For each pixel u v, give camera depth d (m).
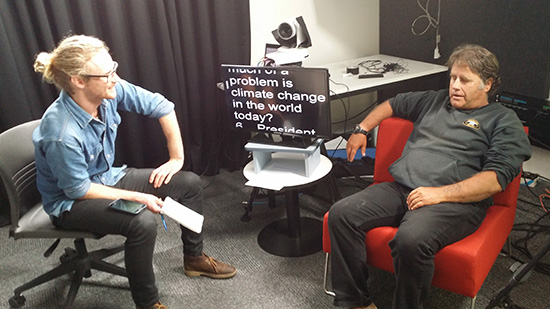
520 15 2.62
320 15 3.38
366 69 3.12
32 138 1.95
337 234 1.90
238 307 2.07
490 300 1.92
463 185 1.82
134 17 2.78
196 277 2.28
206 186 3.17
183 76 3.02
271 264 2.33
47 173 1.87
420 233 1.71
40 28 2.58
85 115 1.85
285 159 2.43
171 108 2.21
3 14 2.49
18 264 2.44
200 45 3.01
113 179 2.12
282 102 2.16
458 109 2.00
